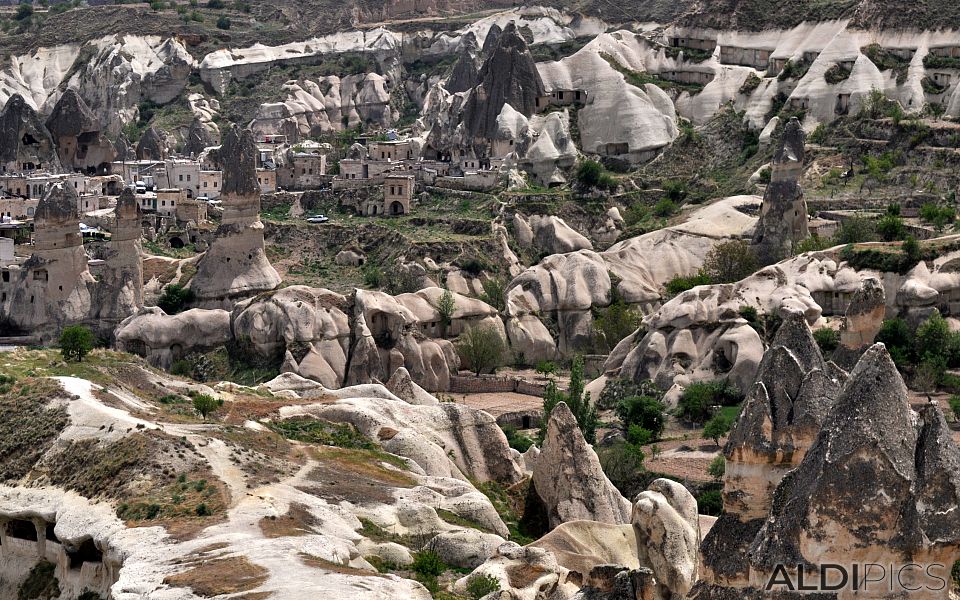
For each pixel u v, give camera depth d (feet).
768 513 240.94
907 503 199.00
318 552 377.50
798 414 243.19
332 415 549.54
